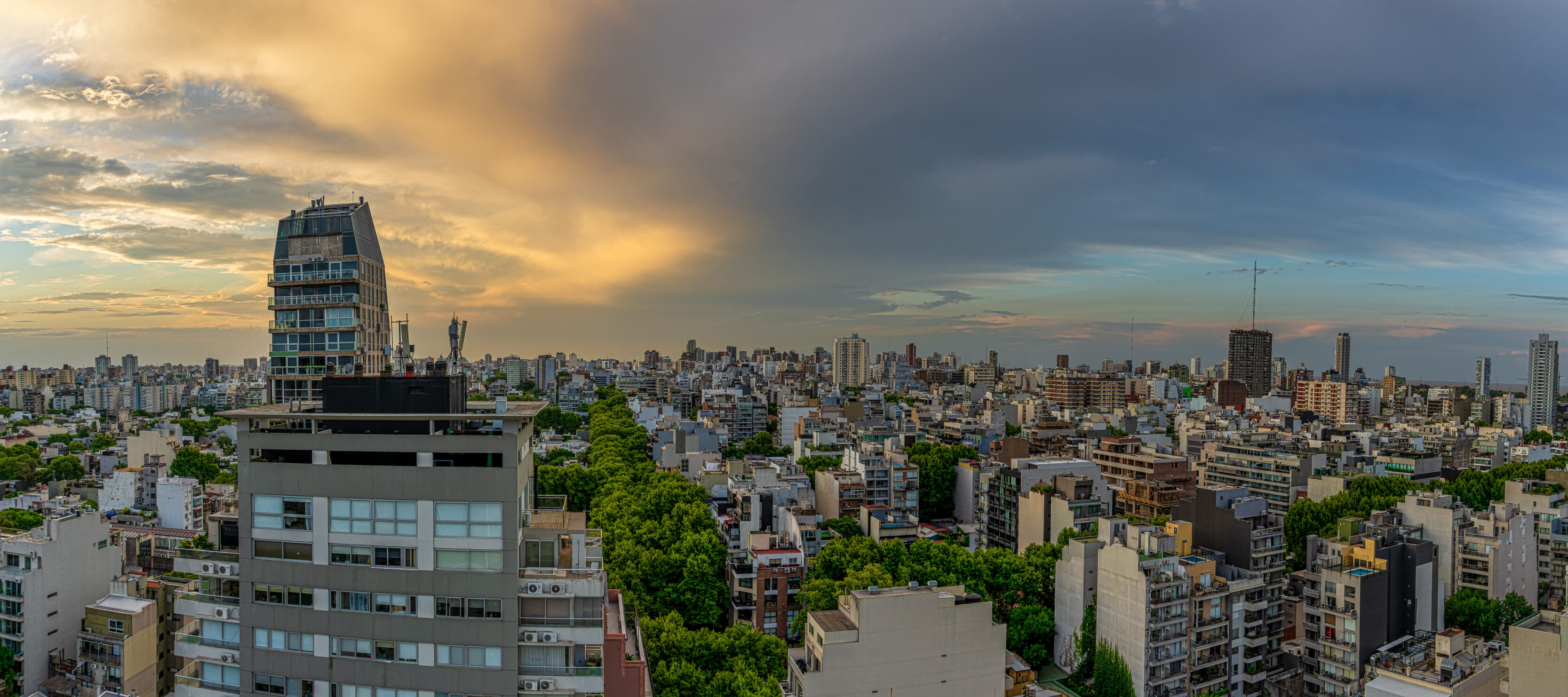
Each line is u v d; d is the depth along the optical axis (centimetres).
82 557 12138
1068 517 17362
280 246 11719
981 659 9800
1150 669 11819
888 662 9425
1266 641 13188
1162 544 12525
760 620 13762
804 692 9231
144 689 10750
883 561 14725
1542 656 9688
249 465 6181
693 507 17288
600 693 6122
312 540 6138
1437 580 13950
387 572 6066
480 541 6025
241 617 6253
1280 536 14400
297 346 11544
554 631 6088
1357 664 12462
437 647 6062
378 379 6344
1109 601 12462
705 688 9750
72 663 11488
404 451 6100
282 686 6206
